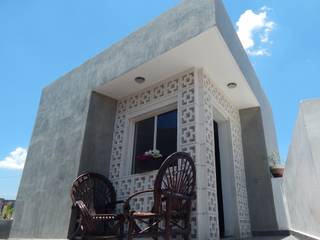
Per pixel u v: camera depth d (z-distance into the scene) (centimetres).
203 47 398
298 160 313
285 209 536
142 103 517
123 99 562
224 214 471
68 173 475
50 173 520
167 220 279
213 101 477
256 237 481
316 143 221
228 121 545
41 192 517
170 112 480
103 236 371
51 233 443
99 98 537
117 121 548
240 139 587
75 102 556
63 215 440
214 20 363
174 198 299
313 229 268
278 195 555
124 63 485
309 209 274
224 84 505
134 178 454
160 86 496
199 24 381
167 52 412
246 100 575
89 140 491
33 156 598
